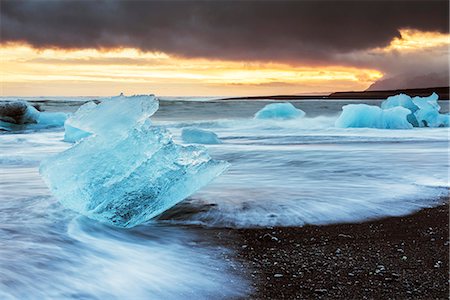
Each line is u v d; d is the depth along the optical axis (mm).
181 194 5043
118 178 4664
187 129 15500
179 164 4898
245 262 3930
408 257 4051
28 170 8602
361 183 7062
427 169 8578
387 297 3314
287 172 8242
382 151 11945
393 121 22141
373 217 5195
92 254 3875
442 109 42469
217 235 4590
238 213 5262
